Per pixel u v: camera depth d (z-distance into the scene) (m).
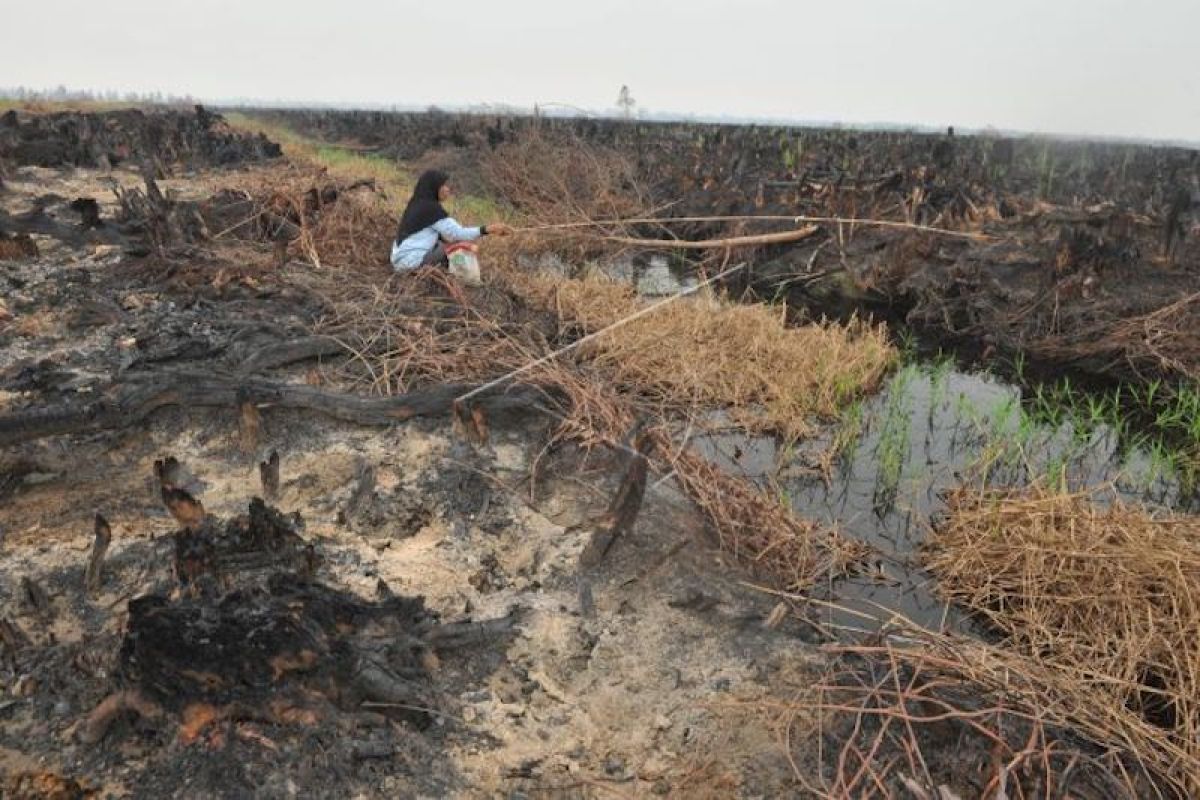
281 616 2.82
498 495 4.57
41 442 4.62
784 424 6.38
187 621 2.74
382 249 9.11
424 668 3.17
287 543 3.56
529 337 6.77
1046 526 4.48
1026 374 8.27
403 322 6.62
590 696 3.18
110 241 8.85
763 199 13.13
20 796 2.50
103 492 4.28
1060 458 6.11
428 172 7.91
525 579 3.91
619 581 3.88
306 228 9.08
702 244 8.66
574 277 10.68
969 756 2.88
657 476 4.87
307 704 2.77
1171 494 5.66
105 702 2.70
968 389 7.76
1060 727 3.05
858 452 6.21
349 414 5.15
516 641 3.43
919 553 4.72
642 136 24.84
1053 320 8.55
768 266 11.55
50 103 37.34
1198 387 7.00
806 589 4.19
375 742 2.78
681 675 3.30
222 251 8.59
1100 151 21.94
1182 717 3.26
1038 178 17.61
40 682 2.94
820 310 10.52
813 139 27.30
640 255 12.79
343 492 4.48
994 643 3.96
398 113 43.62
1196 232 9.95
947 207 10.95
